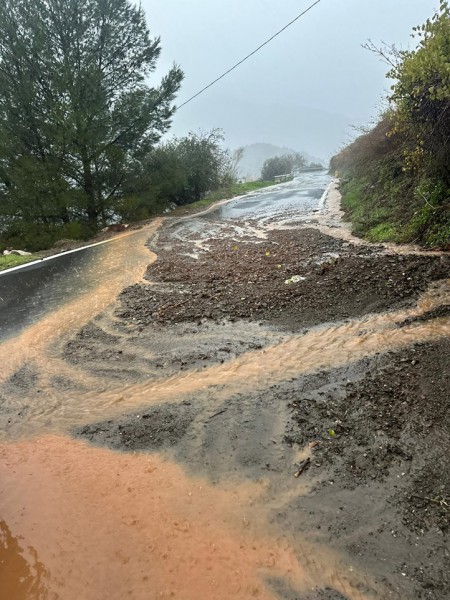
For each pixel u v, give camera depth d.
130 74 16.41
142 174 17.50
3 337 5.73
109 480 2.94
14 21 13.77
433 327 4.44
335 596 2.04
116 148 15.39
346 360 4.08
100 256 10.58
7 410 3.96
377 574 2.11
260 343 4.63
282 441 3.13
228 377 4.05
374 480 2.68
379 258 6.67
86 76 14.06
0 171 14.19
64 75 13.50
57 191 14.20
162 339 5.05
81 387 4.21
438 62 5.47
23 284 8.59
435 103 6.27
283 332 4.82
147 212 17.69
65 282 8.36
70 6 14.20
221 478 2.85
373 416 3.25
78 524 2.59
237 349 4.56
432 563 2.13
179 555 2.32
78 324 5.88
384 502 2.51
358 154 16.55
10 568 2.35
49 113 14.01
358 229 9.58
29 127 14.50
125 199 16.53
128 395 3.97
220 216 15.91
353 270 6.31
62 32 14.55
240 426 3.34
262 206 17.48
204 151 23.28
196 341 4.87
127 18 15.40
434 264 5.95
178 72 16.94
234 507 2.60
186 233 12.78
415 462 2.78
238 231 12.15
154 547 2.38
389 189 10.42
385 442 2.98
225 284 6.74
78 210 15.50
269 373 4.03
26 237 14.20
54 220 15.56
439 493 2.53
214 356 4.47
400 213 8.64
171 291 6.79
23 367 4.77
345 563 2.19
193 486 2.81
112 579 2.22
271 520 2.48
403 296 5.24
